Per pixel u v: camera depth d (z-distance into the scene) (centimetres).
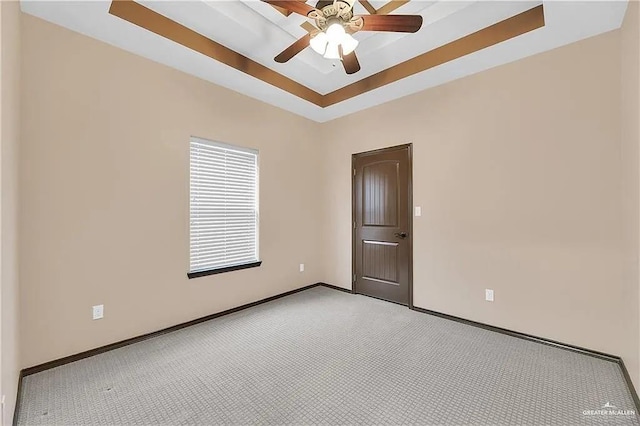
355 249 417
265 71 326
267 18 265
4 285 139
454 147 317
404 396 188
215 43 278
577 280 245
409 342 265
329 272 452
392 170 373
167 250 287
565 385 198
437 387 197
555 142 255
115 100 251
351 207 421
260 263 372
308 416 170
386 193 380
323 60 328
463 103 311
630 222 197
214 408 177
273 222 392
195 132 309
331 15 203
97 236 241
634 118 184
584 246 242
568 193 249
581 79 242
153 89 276
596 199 236
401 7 252
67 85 225
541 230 263
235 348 254
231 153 348
